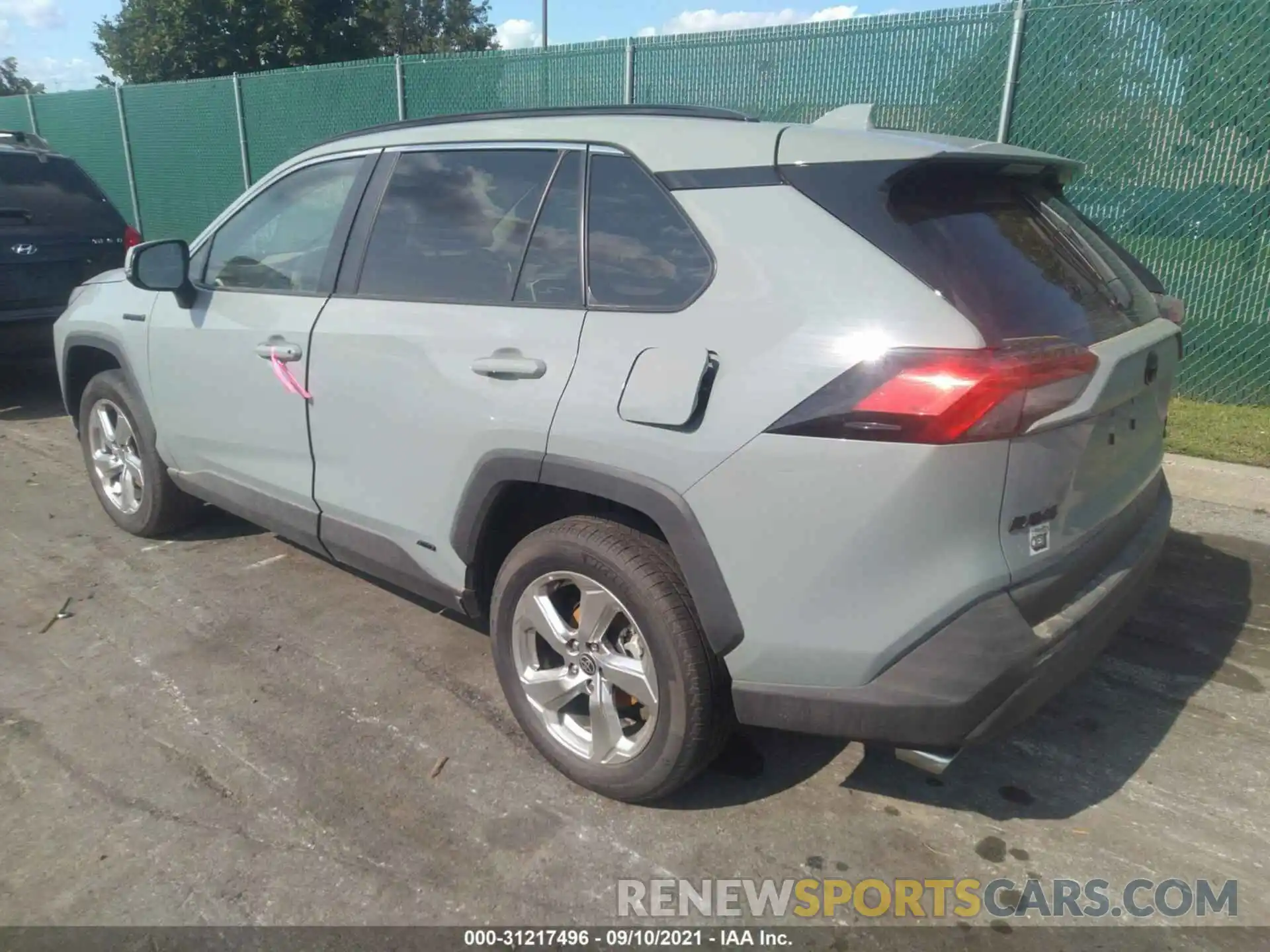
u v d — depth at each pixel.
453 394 2.91
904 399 2.11
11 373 8.77
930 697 2.21
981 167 2.53
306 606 4.07
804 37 7.18
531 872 2.54
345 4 19.41
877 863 2.58
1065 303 2.47
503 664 2.98
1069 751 3.06
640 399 2.46
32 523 4.99
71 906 2.42
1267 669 3.55
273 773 2.94
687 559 2.43
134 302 4.31
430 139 3.24
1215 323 6.35
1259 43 5.76
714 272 2.45
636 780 2.68
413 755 3.04
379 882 2.50
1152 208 6.35
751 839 2.67
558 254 2.80
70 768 2.96
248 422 3.76
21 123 16.36
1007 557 2.22
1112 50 6.18
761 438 2.28
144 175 13.90
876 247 2.26
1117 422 2.56
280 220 3.72
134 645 3.73
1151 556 2.81
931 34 6.70
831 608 2.27
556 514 3.03
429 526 3.11
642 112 2.89
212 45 18.36
